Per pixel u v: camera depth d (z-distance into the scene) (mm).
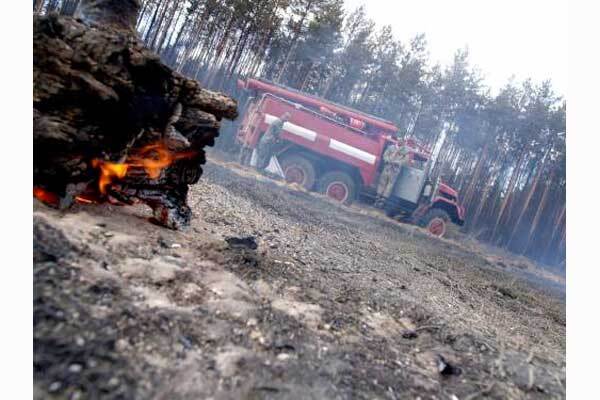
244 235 3859
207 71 21281
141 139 2820
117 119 2578
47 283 1634
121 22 2762
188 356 1580
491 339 3025
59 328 1434
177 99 2885
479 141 26797
